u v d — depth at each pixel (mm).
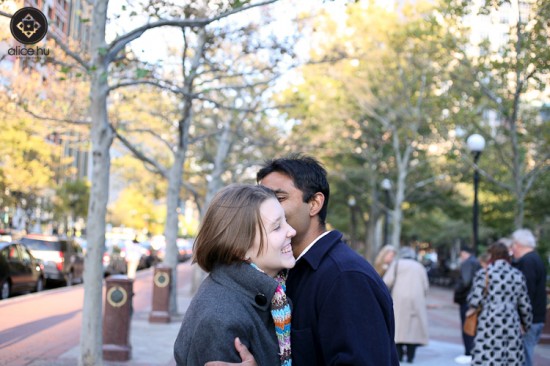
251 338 2416
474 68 17062
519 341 6656
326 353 2596
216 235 2547
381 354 2523
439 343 13438
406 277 10297
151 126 17875
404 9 22281
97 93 8586
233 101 19469
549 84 15758
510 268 6723
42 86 13664
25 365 8859
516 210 17625
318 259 2738
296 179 2902
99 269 8500
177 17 10336
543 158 18922
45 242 22047
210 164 25188
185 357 2455
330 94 25672
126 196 64688
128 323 9828
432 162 29969
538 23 14984
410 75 24953
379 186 36344
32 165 28344
